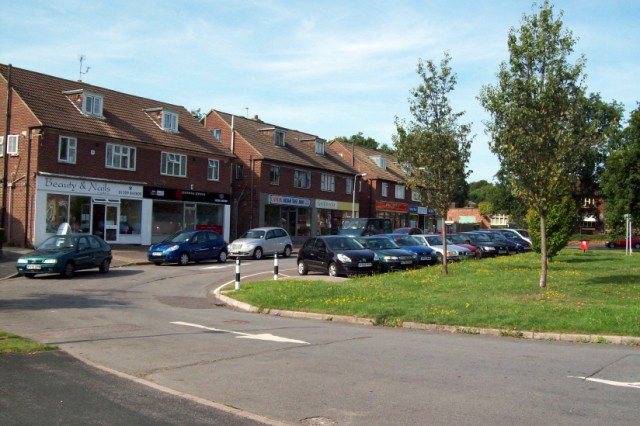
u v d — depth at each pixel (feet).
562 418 18.49
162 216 120.16
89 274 72.54
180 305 49.85
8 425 17.21
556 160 47.83
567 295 45.60
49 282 63.16
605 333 33.24
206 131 139.13
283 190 155.63
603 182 148.36
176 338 32.86
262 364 26.35
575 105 48.67
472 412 19.17
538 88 47.80
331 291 51.34
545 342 33.04
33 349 27.78
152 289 60.70
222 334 34.65
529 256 95.76
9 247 94.68
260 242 101.30
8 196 98.48
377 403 20.24
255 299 49.85
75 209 101.35
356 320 41.11
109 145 108.06
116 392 21.08
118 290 58.44
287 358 27.73
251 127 162.20
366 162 200.64
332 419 18.51
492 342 32.89
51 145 97.71
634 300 42.73
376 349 30.30
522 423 18.03
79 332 34.14
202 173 129.49
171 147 120.06
